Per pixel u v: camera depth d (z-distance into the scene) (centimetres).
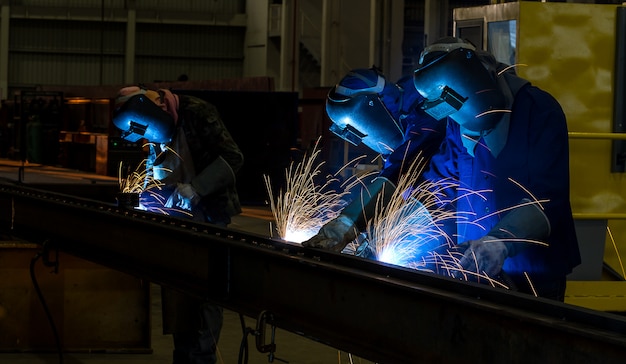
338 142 1541
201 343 482
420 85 309
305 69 3300
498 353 215
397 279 245
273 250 293
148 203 517
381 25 2442
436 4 2327
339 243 337
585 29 579
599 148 575
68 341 612
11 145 3080
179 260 351
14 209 502
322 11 2902
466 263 294
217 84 2128
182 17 3994
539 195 318
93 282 614
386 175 362
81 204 439
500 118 324
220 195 502
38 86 2908
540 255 331
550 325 196
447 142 359
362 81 354
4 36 3962
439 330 231
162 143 505
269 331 679
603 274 577
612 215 555
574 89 578
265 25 3794
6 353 607
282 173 1588
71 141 2589
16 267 608
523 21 571
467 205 347
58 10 3969
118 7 3984
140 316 620
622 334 186
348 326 263
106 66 4053
